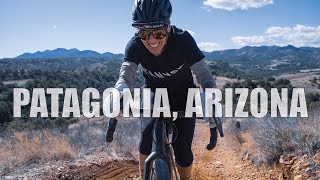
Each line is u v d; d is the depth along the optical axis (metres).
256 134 7.62
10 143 8.92
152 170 2.74
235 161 7.58
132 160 7.42
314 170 5.42
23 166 6.46
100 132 11.38
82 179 5.86
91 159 7.07
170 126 3.11
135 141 9.17
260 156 6.89
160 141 2.85
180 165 3.54
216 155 8.71
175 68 3.38
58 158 6.96
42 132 10.04
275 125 7.06
